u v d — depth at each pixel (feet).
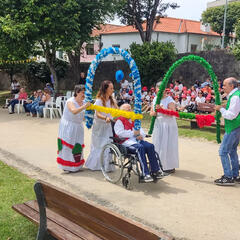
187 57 17.28
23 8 42.47
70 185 16.47
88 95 17.65
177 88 50.16
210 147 25.61
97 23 54.34
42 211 9.27
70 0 44.52
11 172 18.12
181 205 13.97
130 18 79.20
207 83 50.90
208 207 13.76
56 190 8.48
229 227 11.88
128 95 53.78
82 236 8.55
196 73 63.05
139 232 6.34
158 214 13.00
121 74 17.20
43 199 9.25
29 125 36.09
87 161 19.27
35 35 45.96
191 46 107.04
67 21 45.21
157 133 18.21
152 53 57.72
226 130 16.28
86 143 26.96
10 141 27.50
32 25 42.68
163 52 57.82
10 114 45.55
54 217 9.89
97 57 17.26
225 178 16.60
